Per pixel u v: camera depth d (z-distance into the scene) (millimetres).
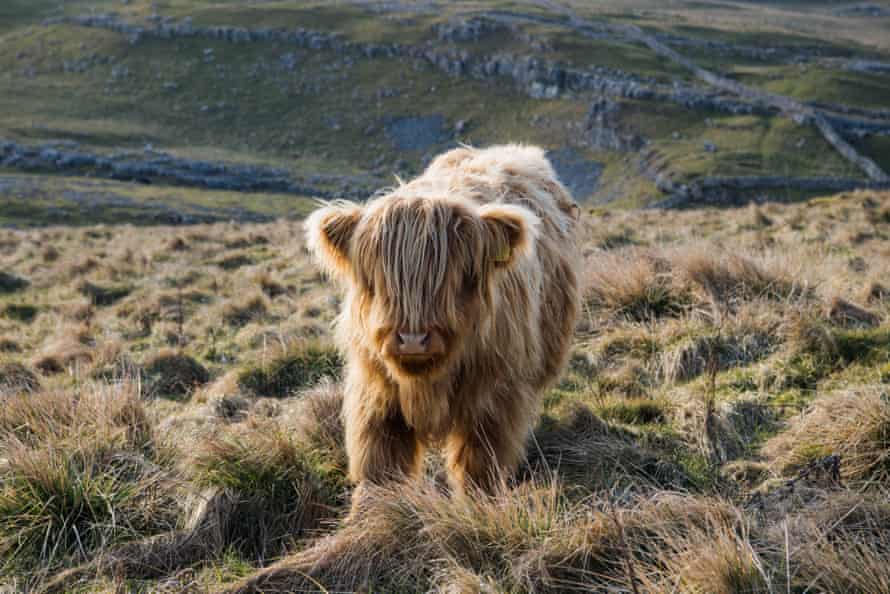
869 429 4332
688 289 7648
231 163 97125
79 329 8781
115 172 91250
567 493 4438
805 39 148000
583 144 104438
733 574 3131
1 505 4062
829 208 14758
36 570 3795
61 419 5094
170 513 4242
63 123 109375
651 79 113312
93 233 20219
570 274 5320
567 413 5434
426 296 3494
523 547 3590
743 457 4812
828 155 90000
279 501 4391
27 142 97875
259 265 12820
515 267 4223
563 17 147125
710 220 15008
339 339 4418
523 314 4309
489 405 4219
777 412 5270
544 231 5035
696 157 90062
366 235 3645
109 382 7012
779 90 110188
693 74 117938
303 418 5285
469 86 122188
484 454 4266
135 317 9555
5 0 154750
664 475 4582
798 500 3932
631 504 4008
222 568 3852
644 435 5176
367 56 130625
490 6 156500
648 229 13961
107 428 4773
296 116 117375
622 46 128125
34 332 9336
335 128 114500
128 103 119062
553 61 119938
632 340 6852
